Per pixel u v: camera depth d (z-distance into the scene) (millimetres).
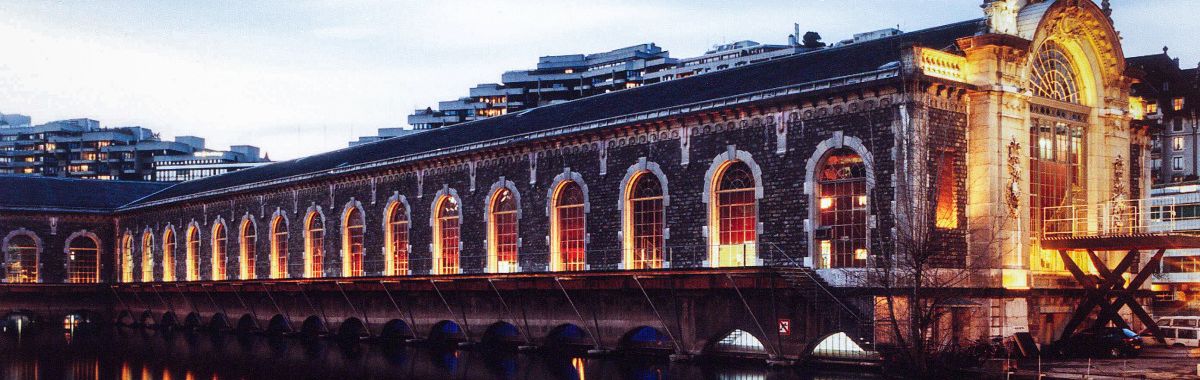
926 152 40188
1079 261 47906
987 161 41844
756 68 50906
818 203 42781
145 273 90688
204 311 75812
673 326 44469
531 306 50812
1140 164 52156
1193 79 102250
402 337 60938
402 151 67562
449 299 55125
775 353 40906
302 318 66000
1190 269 75312
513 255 55562
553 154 53594
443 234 60312
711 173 46156
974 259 41844
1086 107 47812
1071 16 46125
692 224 46812
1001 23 43125
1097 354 43188
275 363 49812
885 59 42625
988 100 42031
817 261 42406
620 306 46844
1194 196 72688
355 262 66562
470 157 58125
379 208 64625
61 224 92688
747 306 40219
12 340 68938
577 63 179875
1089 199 47625
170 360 52938
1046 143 45750
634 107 52625
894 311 39000
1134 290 44812
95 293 87500
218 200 80438
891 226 40062
